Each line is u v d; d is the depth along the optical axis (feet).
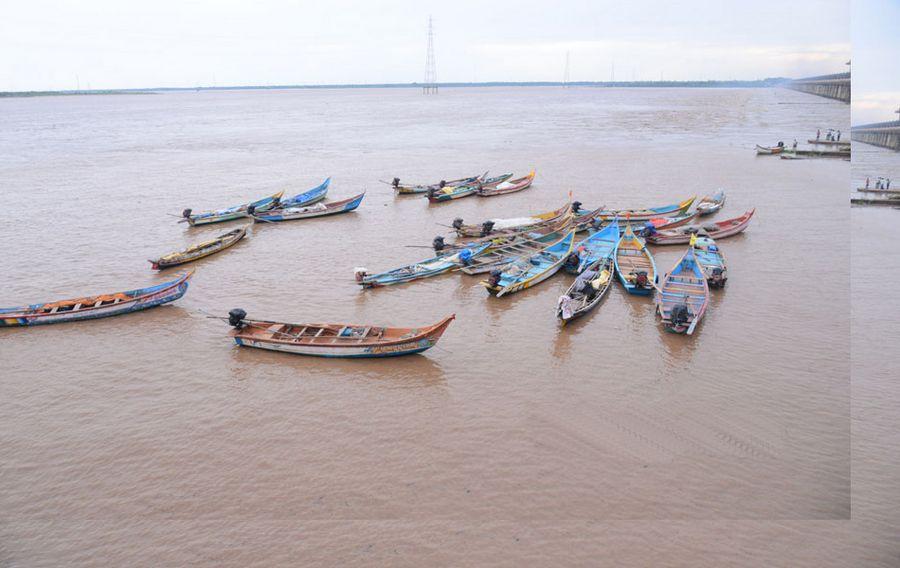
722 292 96.53
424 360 79.15
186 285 98.89
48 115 576.20
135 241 135.13
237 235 131.75
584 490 53.88
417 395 70.85
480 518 51.11
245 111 634.43
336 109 636.07
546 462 57.82
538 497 53.26
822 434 59.06
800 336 80.84
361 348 78.89
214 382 75.31
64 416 68.74
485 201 169.07
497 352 80.59
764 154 218.79
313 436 63.57
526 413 66.18
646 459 57.52
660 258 115.55
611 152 244.42
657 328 85.92
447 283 106.22
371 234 138.82
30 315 91.61
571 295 95.25
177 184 198.29
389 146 285.84
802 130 193.57
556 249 117.91
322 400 70.49
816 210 140.97
